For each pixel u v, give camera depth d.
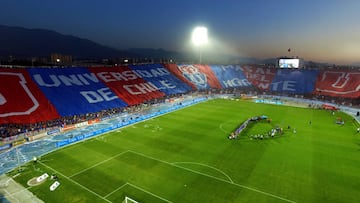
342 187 28.27
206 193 26.88
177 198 25.88
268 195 26.55
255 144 41.81
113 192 26.88
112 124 54.09
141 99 74.81
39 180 29.06
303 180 29.77
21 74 60.47
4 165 33.47
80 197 25.89
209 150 38.94
